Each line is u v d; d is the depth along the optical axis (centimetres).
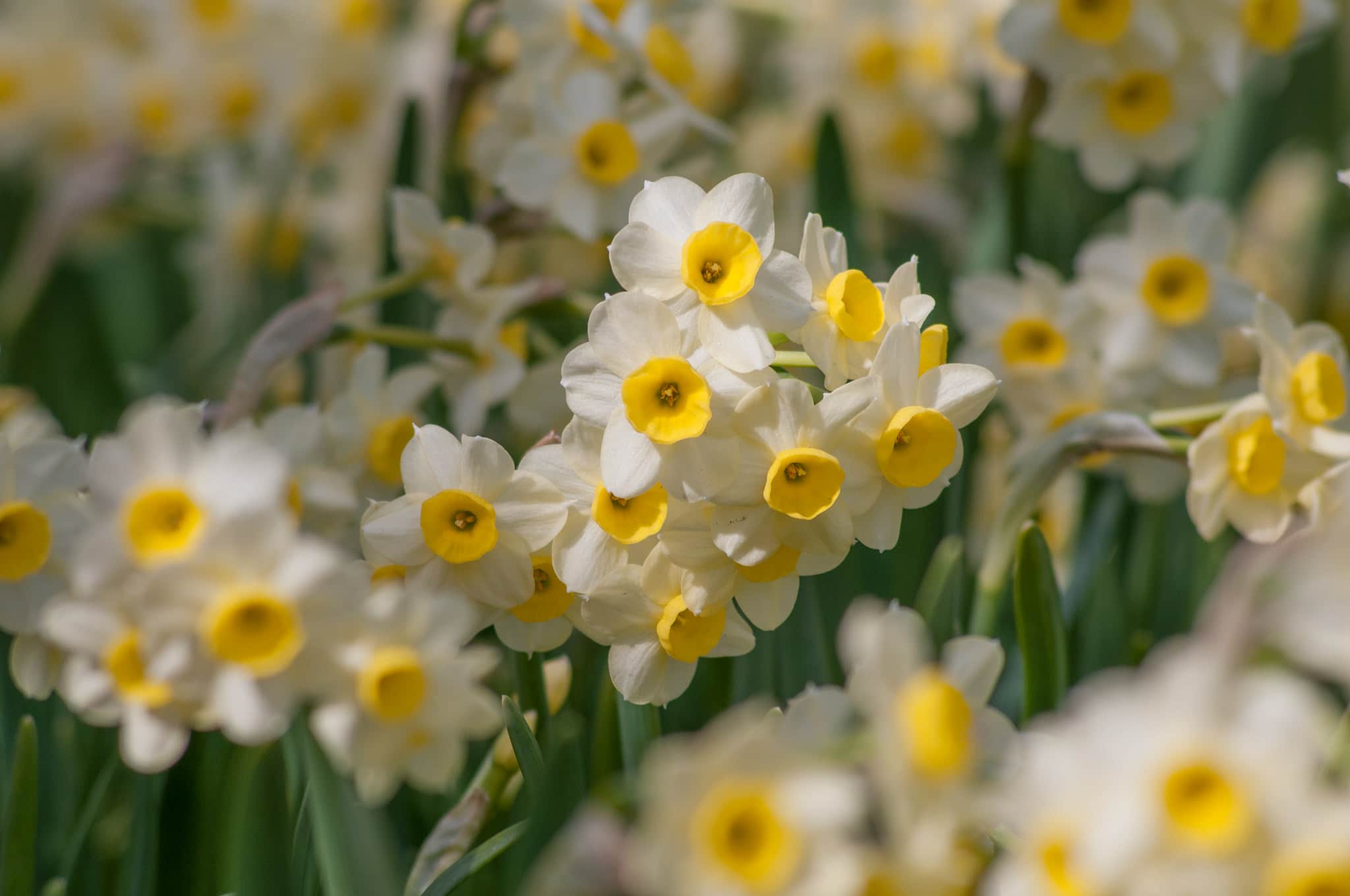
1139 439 70
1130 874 59
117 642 63
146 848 68
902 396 65
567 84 76
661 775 60
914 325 65
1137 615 80
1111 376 78
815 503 64
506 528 65
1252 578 62
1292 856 58
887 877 61
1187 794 59
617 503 65
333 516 69
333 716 62
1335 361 70
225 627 62
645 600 66
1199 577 79
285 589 62
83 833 69
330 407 73
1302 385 69
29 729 67
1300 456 69
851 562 72
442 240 75
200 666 62
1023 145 81
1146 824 59
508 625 67
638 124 76
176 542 63
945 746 61
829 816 60
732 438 64
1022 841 61
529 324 79
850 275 65
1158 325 78
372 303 81
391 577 67
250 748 69
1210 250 79
